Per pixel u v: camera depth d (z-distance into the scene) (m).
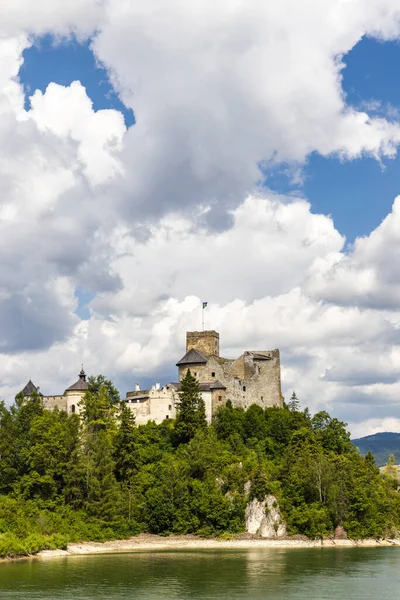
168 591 88.75
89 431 179.75
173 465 158.25
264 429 183.75
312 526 149.75
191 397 179.38
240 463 163.88
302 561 117.75
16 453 161.25
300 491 157.00
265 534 150.38
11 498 146.75
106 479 150.38
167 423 185.62
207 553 129.75
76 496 153.38
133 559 119.12
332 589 90.81
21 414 173.25
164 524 151.12
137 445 166.75
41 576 99.06
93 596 85.00
